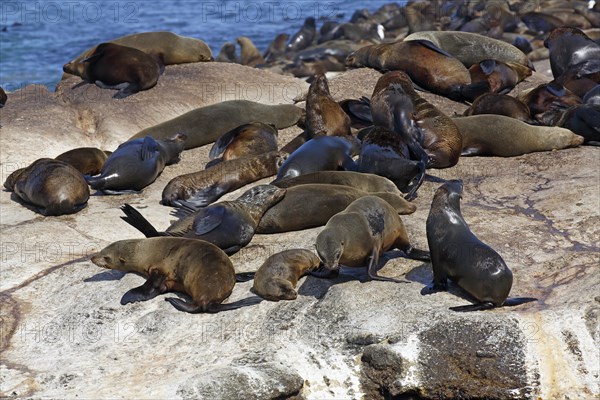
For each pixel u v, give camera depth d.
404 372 28.02
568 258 33.75
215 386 26.80
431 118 46.59
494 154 47.97
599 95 54.09
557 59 63.44
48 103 57.94
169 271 33.03
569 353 27.98
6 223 41.66
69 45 127.50
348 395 28.33
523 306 30.06
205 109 54.34
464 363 28.02
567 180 42.44
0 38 133.00
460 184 31.97
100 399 26.48
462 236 30.48
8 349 30.88
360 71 62.69
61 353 30.36
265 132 49.84
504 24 123.62
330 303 30.84
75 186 42.53
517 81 61.62
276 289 31.56
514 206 39.84
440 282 31.14
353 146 46.56
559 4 136.25
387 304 30.34
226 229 35.91
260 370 27.67
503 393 27.58
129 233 40.09
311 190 38.16
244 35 143.38
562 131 48.25
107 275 35.19
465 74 58.56
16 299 34.16
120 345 30.47
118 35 139.12
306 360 28.81
